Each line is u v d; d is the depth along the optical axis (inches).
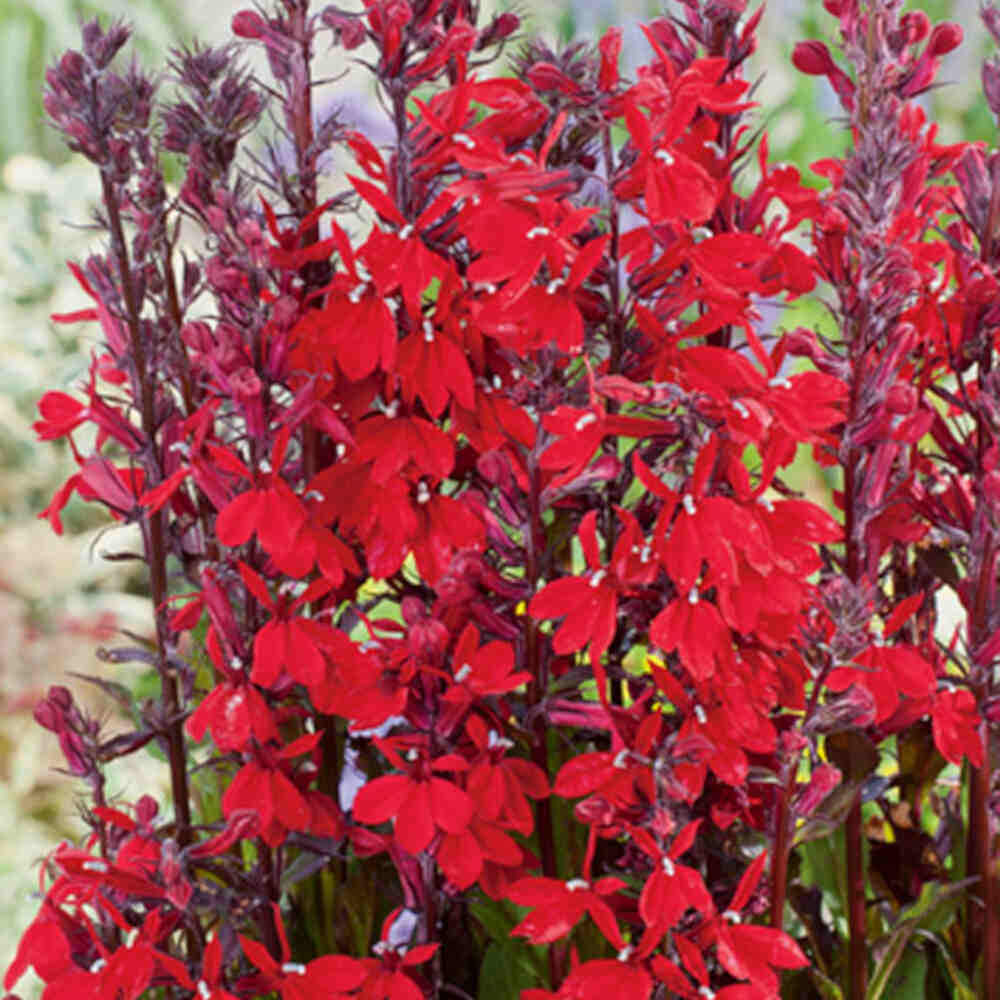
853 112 52.0
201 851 45.2
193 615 49.7
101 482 51.8
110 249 50.9
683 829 44.2
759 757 49.0
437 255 44.7
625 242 47.1
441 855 44.9
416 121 47.0
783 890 47.4
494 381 46.9
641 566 43.2
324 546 45.9
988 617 51.4
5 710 138.8
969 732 51.1
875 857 57.4
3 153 187.0
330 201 47.9
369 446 45.8
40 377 156.2
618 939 44.4
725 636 44.0
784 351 49.1
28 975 109.8
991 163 51.6
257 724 46.3
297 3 48.9
